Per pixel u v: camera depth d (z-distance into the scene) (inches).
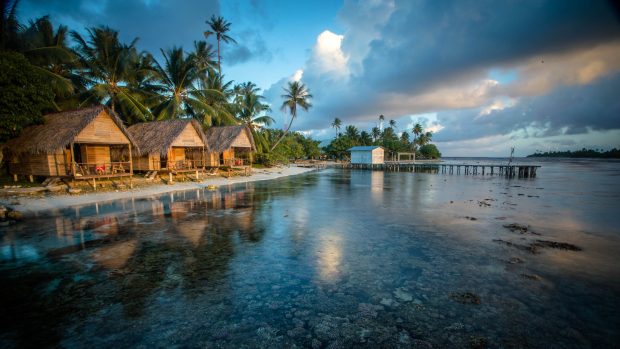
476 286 230.2
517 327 175.6
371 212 530.9
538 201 683.4
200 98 1240.2
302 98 1833.2
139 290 222.5
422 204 626.5
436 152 4498.0
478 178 1473.9
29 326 176.6
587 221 465.4
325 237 366.0
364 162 2402.8
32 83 633.6
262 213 513.0
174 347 157.8
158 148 857.5
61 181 699.4
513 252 311.0
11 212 451.8
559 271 259.8
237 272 257.3
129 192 724.0
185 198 675.4
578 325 177.9
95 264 273.4
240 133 1166.3
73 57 800.3
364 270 262.4
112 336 166.9
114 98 1013.2
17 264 273.0
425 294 217.3
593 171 2063.2
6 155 740.7
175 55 1102.4
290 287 229.3
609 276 249.4
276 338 165.9
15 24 717.3
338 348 157.6
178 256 296.2
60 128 675.4
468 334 169.2
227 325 178.1
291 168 2047.2
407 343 161.6
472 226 427.2
